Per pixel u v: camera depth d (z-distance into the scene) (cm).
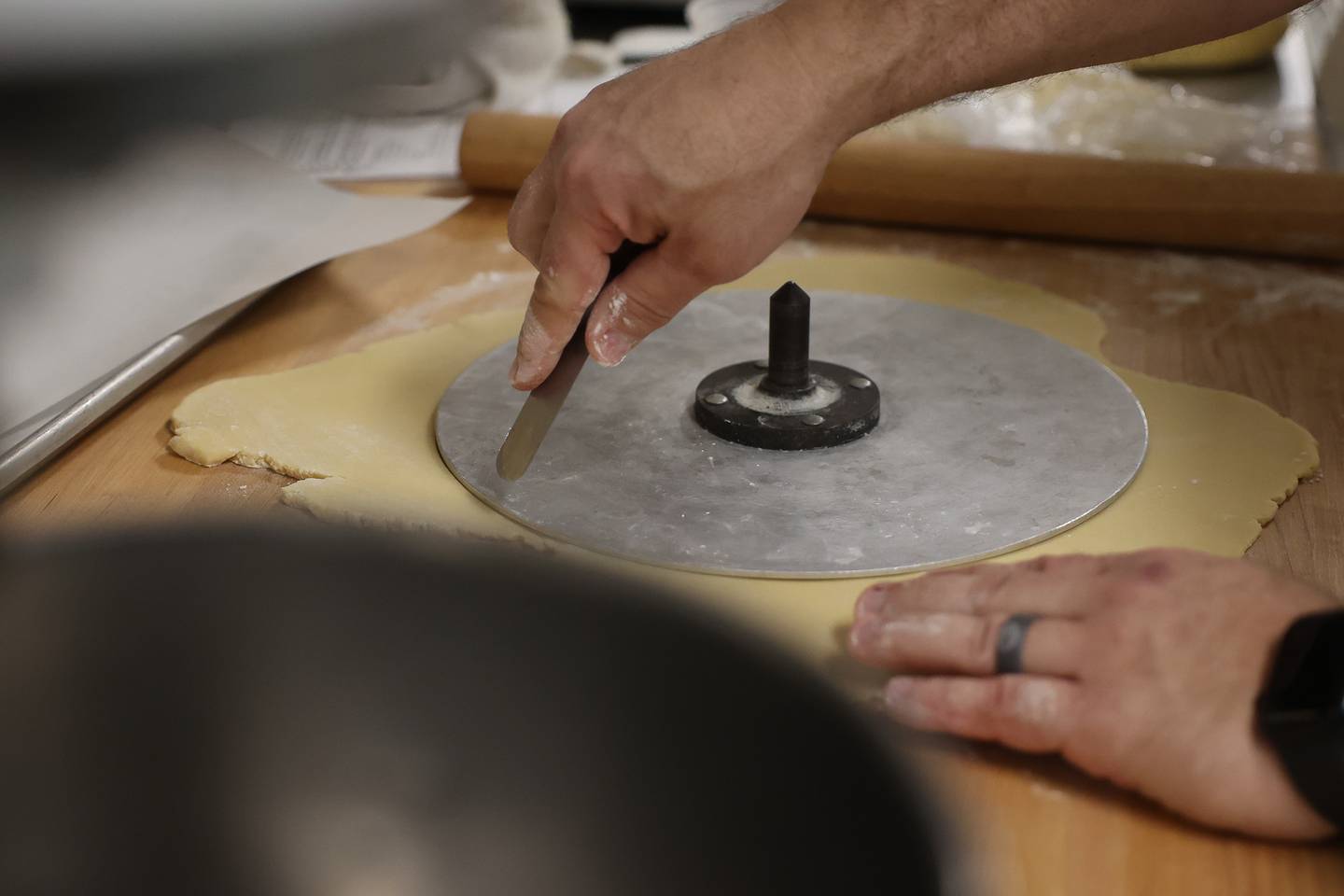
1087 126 145
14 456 72
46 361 82
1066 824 48
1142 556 53
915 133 141
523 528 69
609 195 62
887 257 113
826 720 19
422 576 22
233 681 22
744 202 63
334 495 71
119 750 22
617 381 86
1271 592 50
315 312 102
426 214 114
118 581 21
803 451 76
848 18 62
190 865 23
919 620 52
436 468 76
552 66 157
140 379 84
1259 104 156
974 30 64
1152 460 76
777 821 20
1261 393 88
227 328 99
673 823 21
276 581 22
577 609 22
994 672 51
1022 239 119
